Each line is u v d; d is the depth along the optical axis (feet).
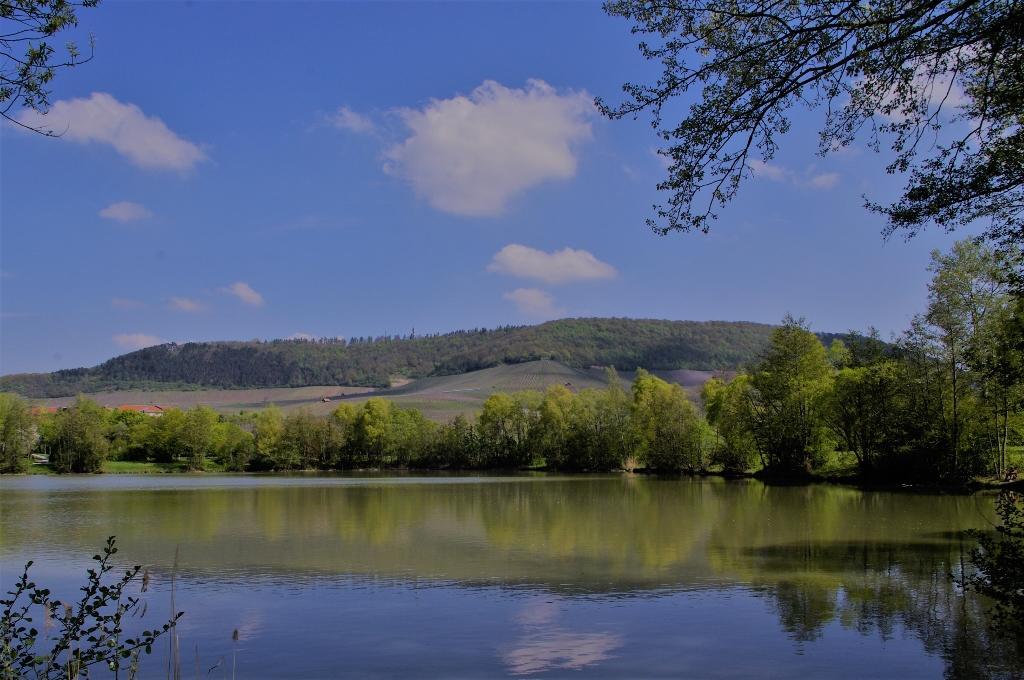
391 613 61.00
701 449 294.46
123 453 449.89
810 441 226.99
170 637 54.39
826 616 57.82
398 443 434.71
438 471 404.36
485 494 202.49
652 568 79.66
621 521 126.82
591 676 45.47
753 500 163.43
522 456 410.93
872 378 197.36
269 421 435.12
